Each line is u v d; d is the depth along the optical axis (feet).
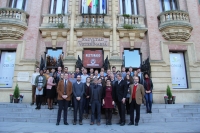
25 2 45.52
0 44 41.01
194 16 44.57
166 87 39.78
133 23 44.16
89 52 43.01
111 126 23.16
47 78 31.01
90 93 25.02
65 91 24.56
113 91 25.48
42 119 26.30
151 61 40.60
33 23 42.47
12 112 28.25
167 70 40.75
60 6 46.37
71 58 40.29
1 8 40.32
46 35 43.21
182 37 42.09
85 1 44.37
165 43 42.42
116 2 45.73
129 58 43.55
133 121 24.29
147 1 45.11
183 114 28.89
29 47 40.93
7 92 38.58
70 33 42.14
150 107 28.86
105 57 42.24
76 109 24.50
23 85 38.78
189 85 41.24
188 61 42.09
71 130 20.16
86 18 43.70
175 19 42.19
